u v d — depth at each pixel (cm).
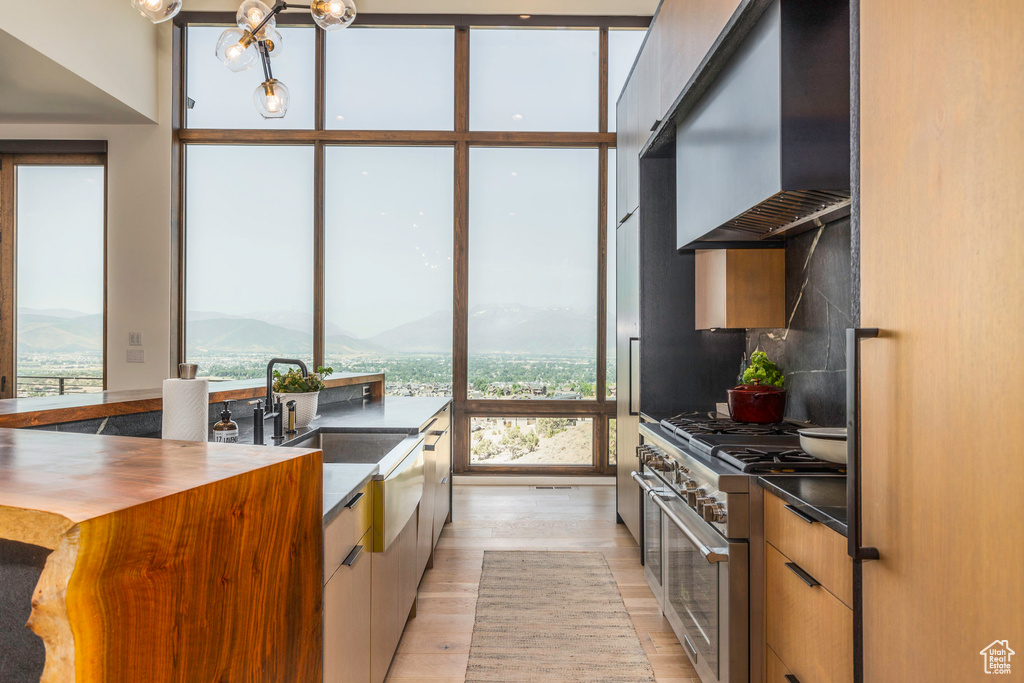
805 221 197
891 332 88
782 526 131
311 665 66
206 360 441
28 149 420
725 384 283
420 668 188
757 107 159
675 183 286
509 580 259
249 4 225
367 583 144
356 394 353
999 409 65
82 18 343
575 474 441
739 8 155
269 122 439
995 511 66
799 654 123
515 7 429
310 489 65
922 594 80
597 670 187
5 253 430
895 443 87
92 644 38
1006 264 64
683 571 181
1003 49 65
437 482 286
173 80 422
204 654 49
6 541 42
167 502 44
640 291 283
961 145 72
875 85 93
